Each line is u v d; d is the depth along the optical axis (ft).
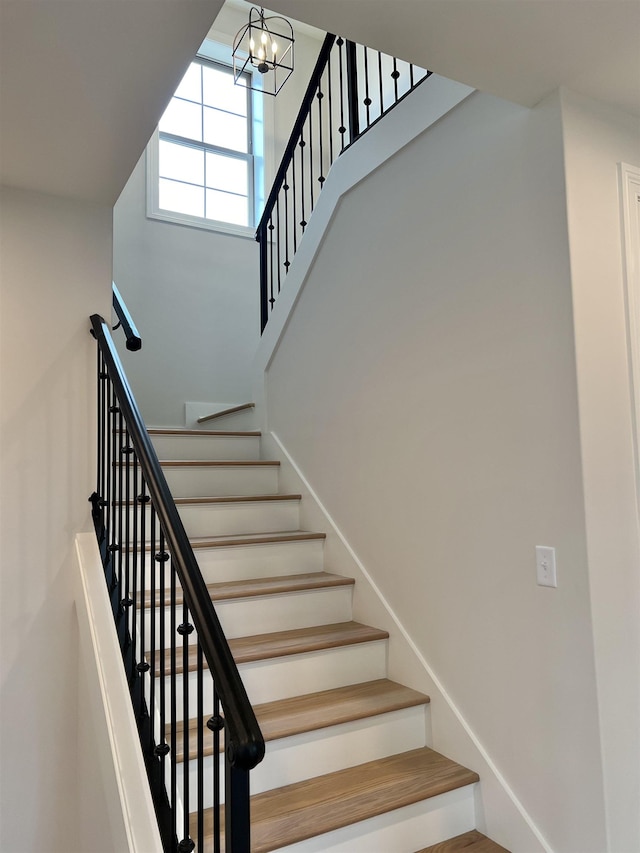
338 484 9.75
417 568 7.92
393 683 8.14
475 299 7.06
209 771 6.42
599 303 6.05
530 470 6.28
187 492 10.73
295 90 18.20
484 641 6.81
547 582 6.05
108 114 6.24
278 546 9.57
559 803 5.86
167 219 15.85
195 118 16.90
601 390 5.95
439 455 7.57
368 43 5.22
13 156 7.16
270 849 5.57
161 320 15.57
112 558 7.44
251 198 17.51
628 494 6.03
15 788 7.64
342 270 9.79
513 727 6.40
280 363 11.84
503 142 6.73
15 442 7.95
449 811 6.64
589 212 6.07
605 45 5.26
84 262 8.48
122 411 7.01
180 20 4.90
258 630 8.43
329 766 6.93
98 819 6.57
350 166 9.55
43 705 7.84
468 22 4.92
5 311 8.00
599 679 5.57
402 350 8.30
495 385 6.74
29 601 7.89
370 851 6.16
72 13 4.79
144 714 6.10
